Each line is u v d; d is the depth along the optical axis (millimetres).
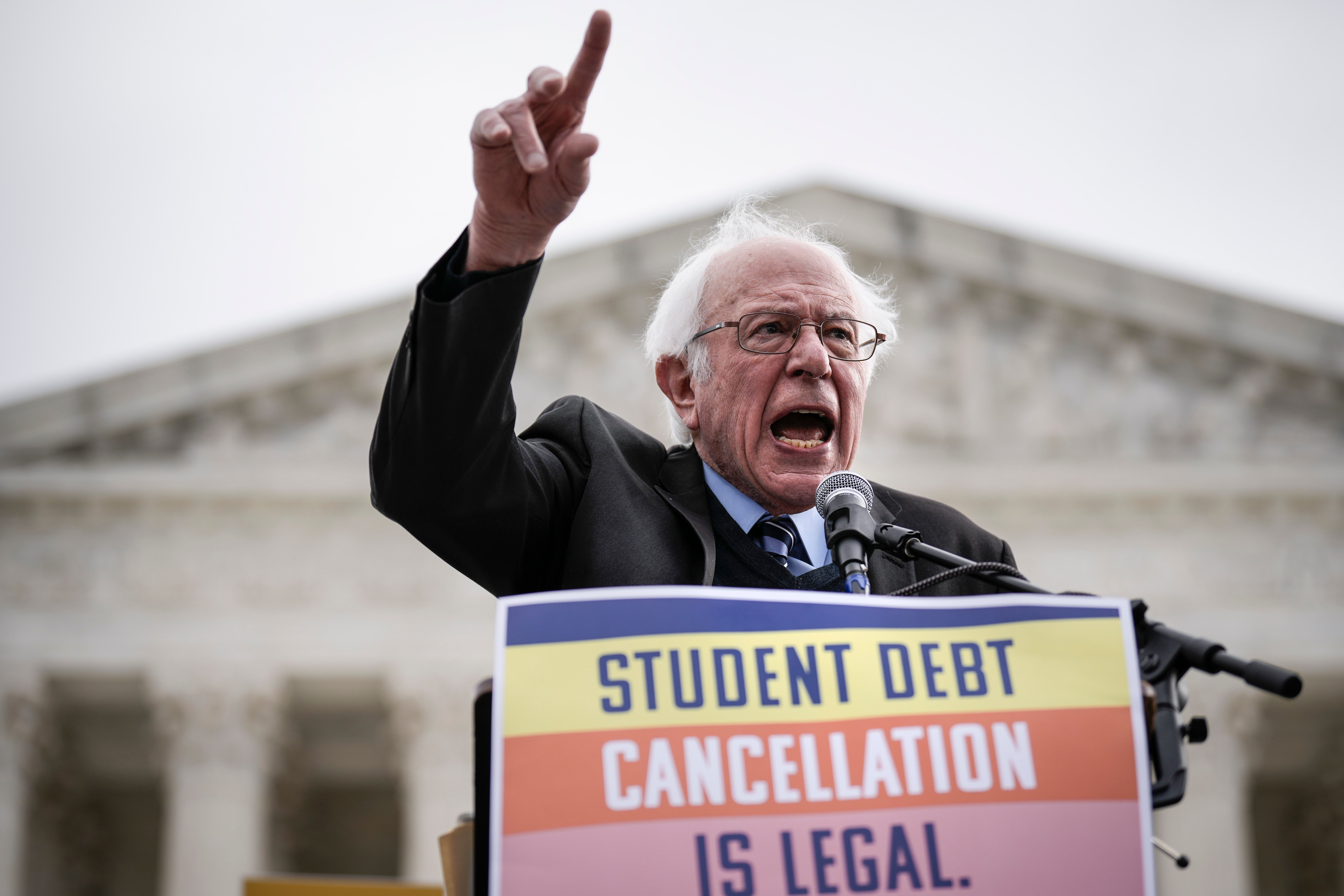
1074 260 35125
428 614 33656
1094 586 33750
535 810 1894
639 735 1929
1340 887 39500
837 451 3059
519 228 2443
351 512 34094
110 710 36031
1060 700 1999
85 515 33812
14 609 33281
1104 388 35219
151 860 40156
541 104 2393
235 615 33438
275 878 6121
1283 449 34719
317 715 36719
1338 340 34500
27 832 35219
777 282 3117
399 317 34500
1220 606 33688
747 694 1960
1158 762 2207
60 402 33906
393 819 40438
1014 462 34438
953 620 2041
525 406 34031
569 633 1975
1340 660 33344
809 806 1915
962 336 35375
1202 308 34906
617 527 2748
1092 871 1926
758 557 2900
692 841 1886
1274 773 39125
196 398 34094
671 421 3469
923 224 35250
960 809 1935
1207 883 33031
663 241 34781
